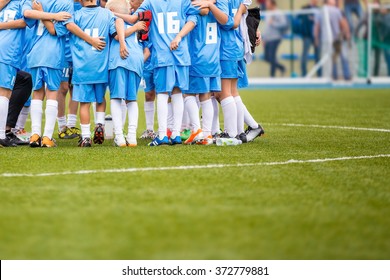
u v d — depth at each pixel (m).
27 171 18.86
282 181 17.75
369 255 12.52
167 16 23.94
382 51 59.78
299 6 65.81
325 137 26.59
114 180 17.69
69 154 21.70
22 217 14.45
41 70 23.42
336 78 59.88
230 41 24.56
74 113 27.44
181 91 24.52
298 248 12.78
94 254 12.45
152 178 17.94
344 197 16.20
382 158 21.34
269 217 14.49
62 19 23.14
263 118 34.38
